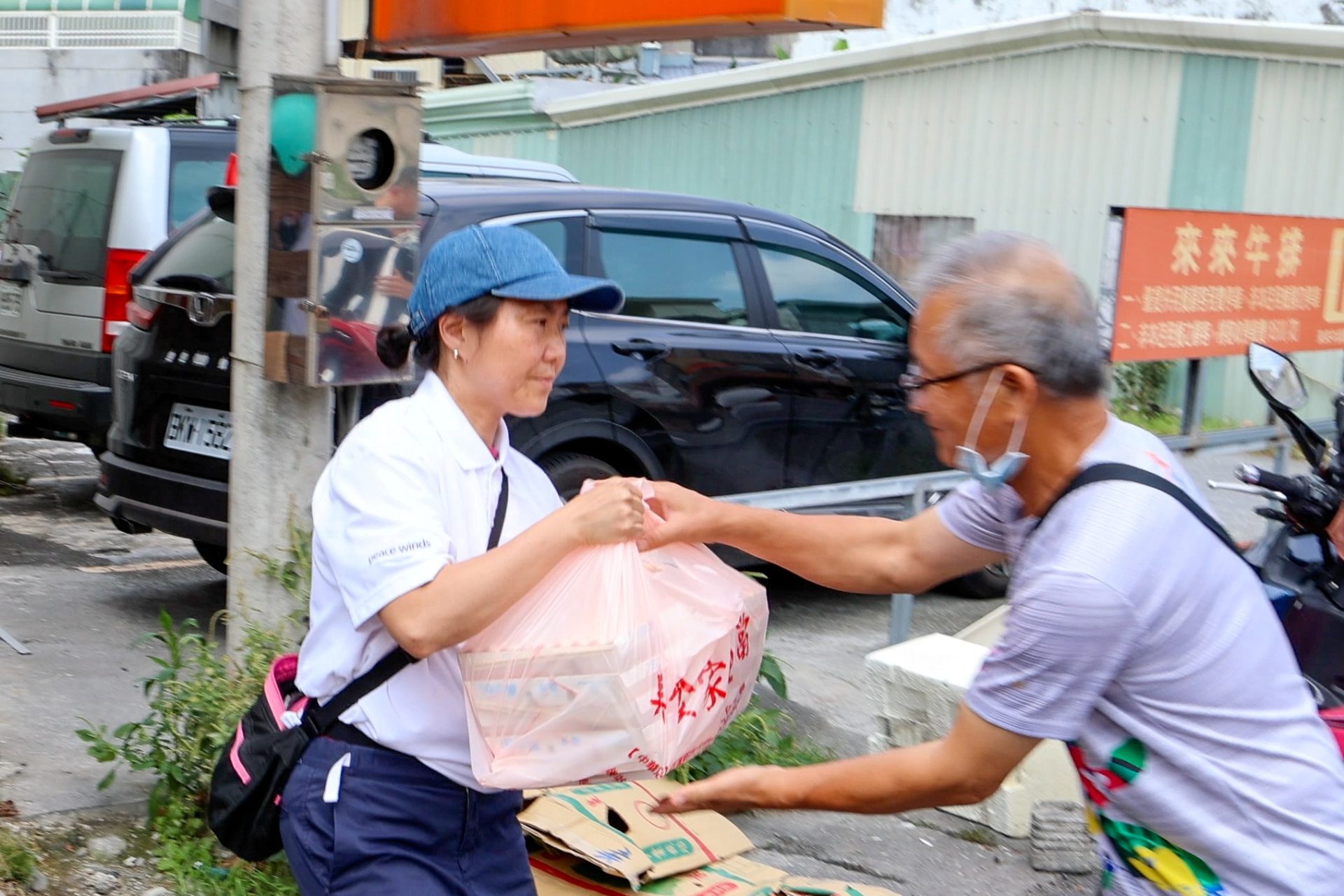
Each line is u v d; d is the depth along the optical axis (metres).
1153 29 11.41
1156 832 1.87
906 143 12.77
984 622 4.98
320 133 3.58
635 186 14.33
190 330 5.16
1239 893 1.82
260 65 3.71
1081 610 1.77
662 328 5.48
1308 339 6.85
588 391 5.20
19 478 8.41
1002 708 1.86
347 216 3.67
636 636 2.04
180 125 7.53
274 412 3.87
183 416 5.22
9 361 7.63
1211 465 10.00
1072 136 11.95
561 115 14.51
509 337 2.12
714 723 2.22
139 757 3.78
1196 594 1.79
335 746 2.13
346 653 2.11
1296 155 11.16
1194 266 6.08
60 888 3.41
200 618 5.80
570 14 5.04
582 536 2.05
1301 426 3.94
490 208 5.07
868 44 15.59
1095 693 1.82
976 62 12.29
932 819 4.19
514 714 2.04
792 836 4.07
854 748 4.63
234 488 3.97
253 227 3.80
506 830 2.31
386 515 2.03
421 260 4.78
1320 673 3.66
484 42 5.38
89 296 7.20
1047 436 1.88
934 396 1.91
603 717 2.02
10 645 5.18
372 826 2.11
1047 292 1.83
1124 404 11.51
